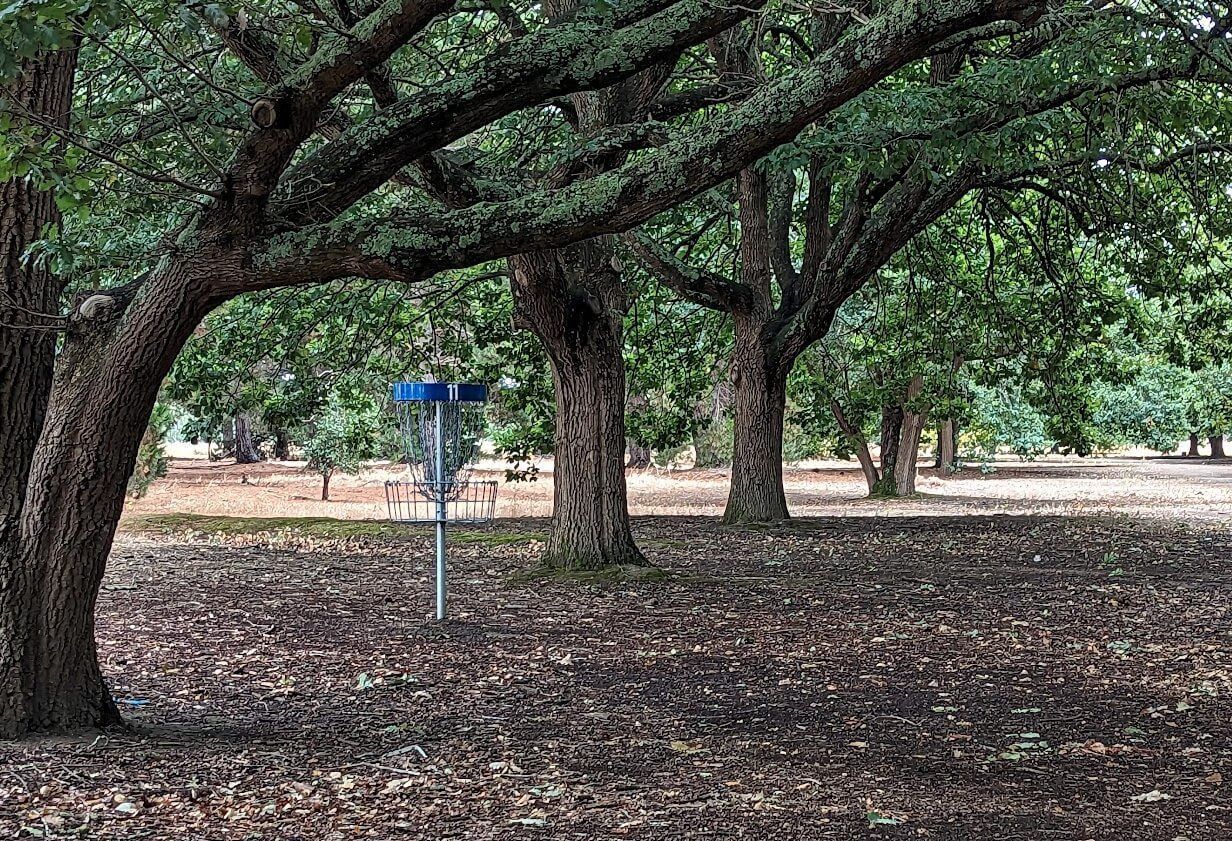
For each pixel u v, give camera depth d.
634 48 5.05
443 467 9.65
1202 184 13.88
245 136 5.02
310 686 7.12
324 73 4.88
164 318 5.21
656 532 17.11
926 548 15.12
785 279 17.77
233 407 18.73
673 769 5.31
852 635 8.95
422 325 19.14
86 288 5.46
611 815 4.57
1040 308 19.19
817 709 6.61
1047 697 6.90
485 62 5.13
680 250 19.78
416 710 6.51
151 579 12.16
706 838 4.32
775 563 13.48
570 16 5.63
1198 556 14.19
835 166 11.38
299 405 19.00
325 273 5.06
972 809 4.75
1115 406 38.91
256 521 18.09
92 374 5.25
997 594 11.05
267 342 17.73
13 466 5.44
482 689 7.08
